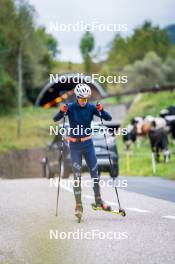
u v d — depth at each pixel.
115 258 23.00
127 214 34.53
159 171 77.25
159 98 170.12
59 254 23.91
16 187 53.53
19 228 30.17
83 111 33.22
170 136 108.25
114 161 59.25
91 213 35.19
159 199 42.53
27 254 24.05
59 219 32.91
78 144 33.25
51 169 65.56
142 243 25.80
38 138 186.12
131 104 179.50
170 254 23.45
